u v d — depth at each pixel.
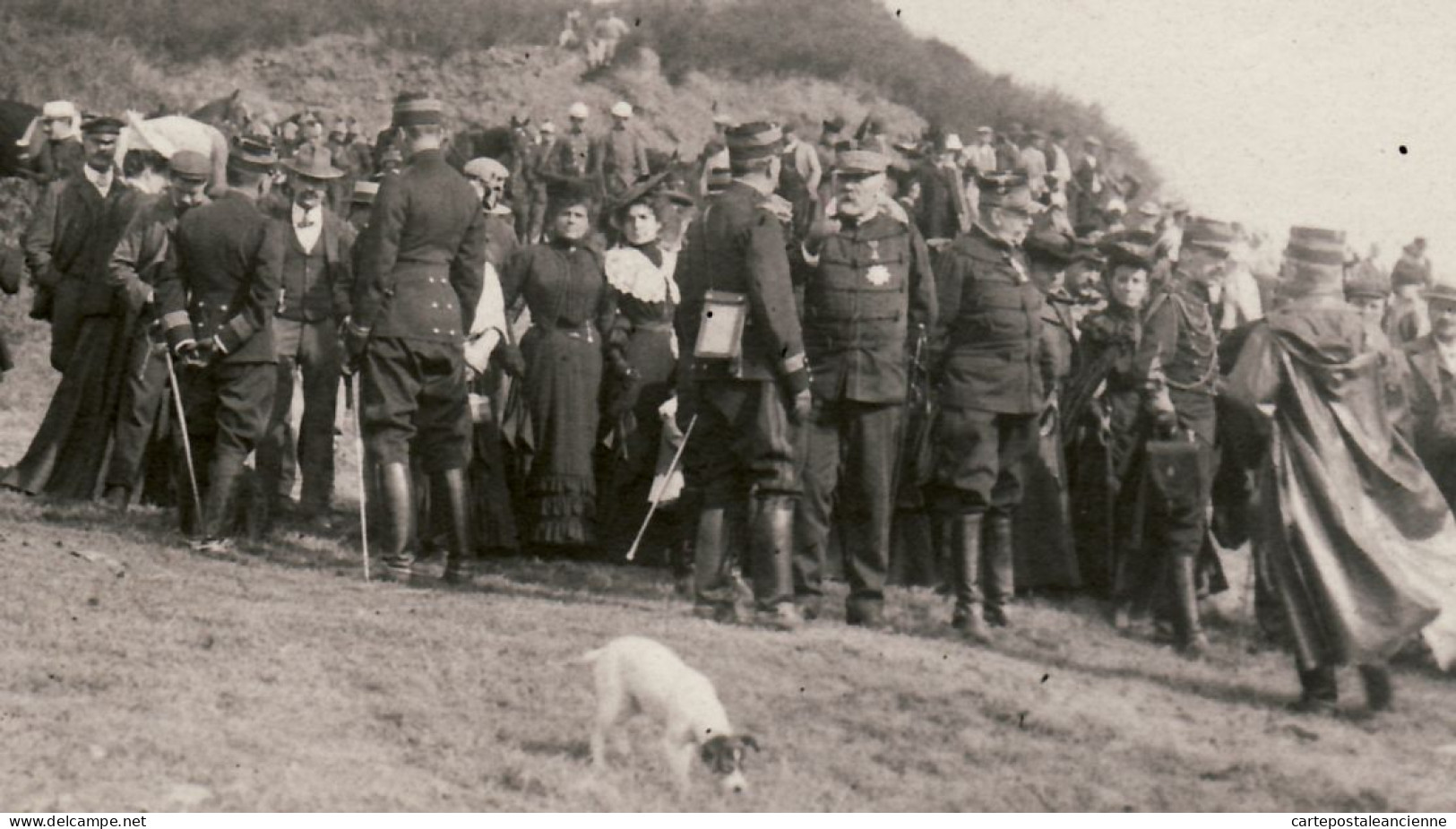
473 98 27.72
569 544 9.20
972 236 8.24
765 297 7.54
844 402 8.05
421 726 6.04
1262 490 7.46
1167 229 12.05
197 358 8.43
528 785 5.55
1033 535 9.29
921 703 6.70
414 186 8.12
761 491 7.68
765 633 7.51
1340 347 7.37
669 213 10.36
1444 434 9.45
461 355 8.23
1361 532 7.26
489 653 6.86
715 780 5.72
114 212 9.60
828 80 26.34
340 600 7.58
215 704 6.07
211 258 8.46
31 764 5.34
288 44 27.52
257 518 9.08
